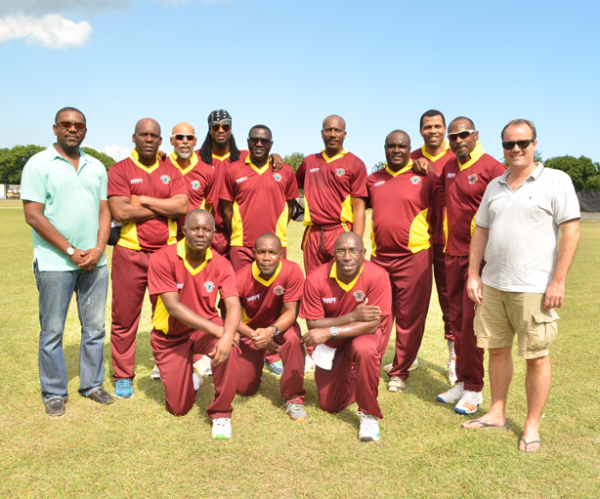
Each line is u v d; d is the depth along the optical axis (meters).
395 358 4.51
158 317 3.73
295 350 3.77
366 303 3.82
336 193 4.96
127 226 4.18
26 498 2.67
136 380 4.51
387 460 3.11
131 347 4.21
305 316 3.85
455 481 2.88
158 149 4.32
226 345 3.39
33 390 4.11
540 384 3.26
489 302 3.47
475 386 3.97
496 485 2.84
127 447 3.23
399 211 4.48
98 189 3.92
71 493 2.71
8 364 4.68
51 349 3.74
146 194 4.21
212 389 4.37
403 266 4.51
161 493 2.72
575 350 5.28
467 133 4.04
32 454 3.12
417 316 4.45
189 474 2.91
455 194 4.23
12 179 107.50
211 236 3.60
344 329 3.62
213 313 3.89
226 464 3.03
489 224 3.53
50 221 3.70
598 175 72.12
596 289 8.75
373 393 3.39
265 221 4.95
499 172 4.02
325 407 3.85
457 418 3.78
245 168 4.92
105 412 3.78
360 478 2.90
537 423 3.32
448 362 4.95
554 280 3.14
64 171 3.71
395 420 3.73
